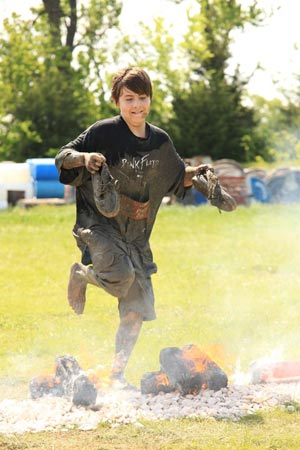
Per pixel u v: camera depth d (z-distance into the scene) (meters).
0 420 8.76
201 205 42.84
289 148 70.25
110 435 8.22
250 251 26.41
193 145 63.91
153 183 10.34
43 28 70.44
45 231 33.44
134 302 10.42
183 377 9.51
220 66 69.69
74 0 72.12
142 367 11.58
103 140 10.04
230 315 15.71
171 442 8.02
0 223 36.41
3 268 23.41
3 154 66.25
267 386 10.00
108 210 9.41
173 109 65.19
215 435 8.20
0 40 69.06
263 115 71.75
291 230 32.81
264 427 8.49
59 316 16.17
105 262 10.05
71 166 9.77
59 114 65.69
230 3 69.56
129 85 9.96
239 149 65.12
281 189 44.44
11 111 66.38
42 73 68.44
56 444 7.97
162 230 32.84
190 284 20.08
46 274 22.34
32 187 43.78
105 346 13.18
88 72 69.75
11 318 15.95
